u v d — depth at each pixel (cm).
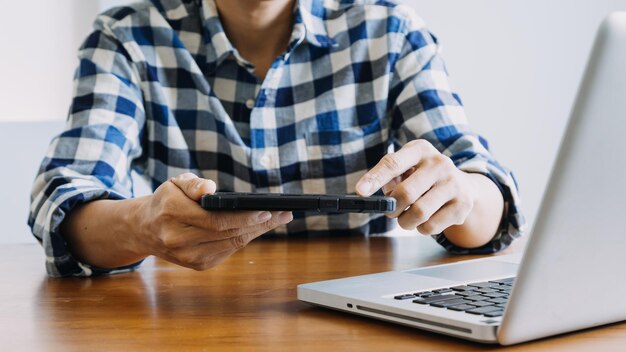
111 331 65
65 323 69
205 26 140
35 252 121
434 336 62
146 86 137
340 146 141
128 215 90
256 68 144
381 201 69
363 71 142
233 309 74
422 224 95
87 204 100
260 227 82
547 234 52
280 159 140
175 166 139
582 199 52
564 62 260
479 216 111
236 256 111
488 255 113
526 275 54
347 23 144
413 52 142
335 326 66
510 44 261
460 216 96
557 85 261
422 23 147
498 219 115
